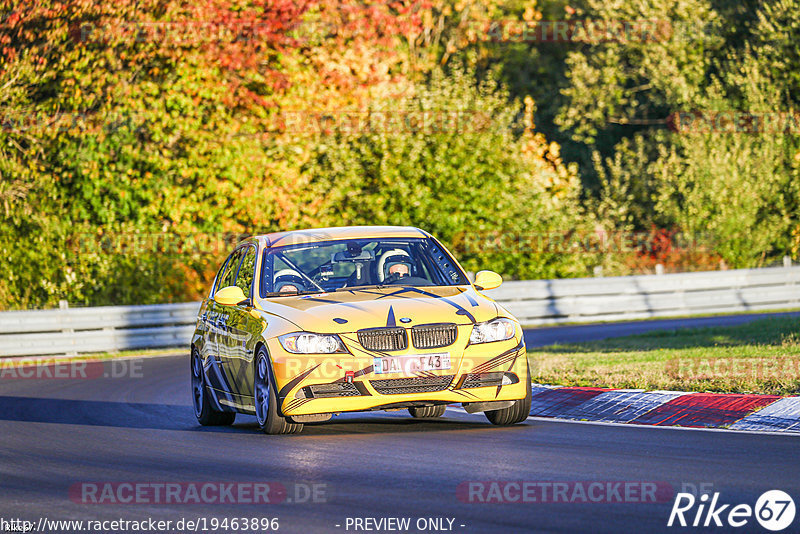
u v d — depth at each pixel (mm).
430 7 123250
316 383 34156
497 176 106188
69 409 47656
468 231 105125
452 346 34594
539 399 40562
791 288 106625
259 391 36312
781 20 119938
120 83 98938
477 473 27375
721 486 24891
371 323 34531
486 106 107438
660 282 100625
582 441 32125
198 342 42812
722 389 38875
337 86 109562
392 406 34469
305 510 23812
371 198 105062
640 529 21297
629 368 46562
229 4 101500
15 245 95250
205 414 41844
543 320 95938
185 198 101188
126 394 53375
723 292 103250
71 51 98625
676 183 115000
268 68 105750
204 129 102812
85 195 97438
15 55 97188
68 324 79750
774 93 117938
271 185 104125
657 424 35188
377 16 110500
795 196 115375
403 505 23953
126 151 97750
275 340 35031
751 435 32125
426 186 105625
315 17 106812
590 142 130500
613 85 127438
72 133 97000
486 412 36875
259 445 33750
